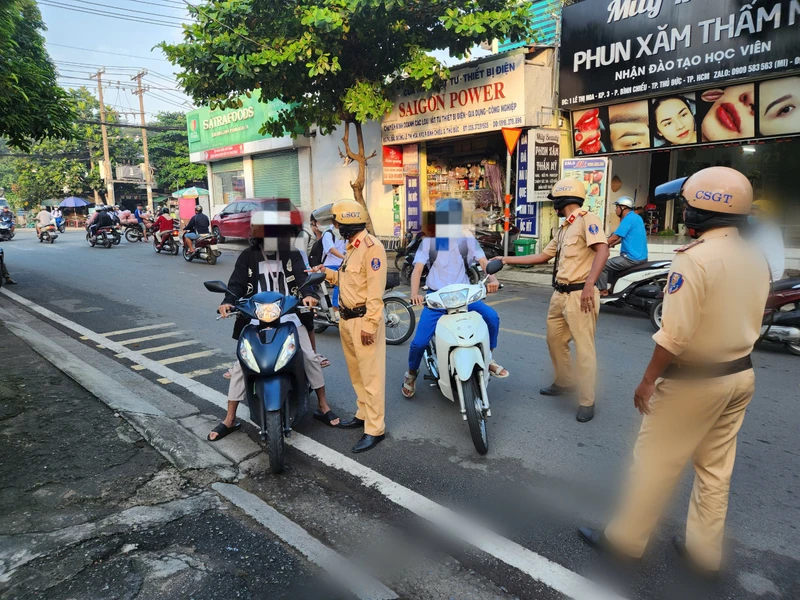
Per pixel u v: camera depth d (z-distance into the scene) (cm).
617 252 1198
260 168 2214
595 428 432
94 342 734
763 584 260
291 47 1165
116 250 1931
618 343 658
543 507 329
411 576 272
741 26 955
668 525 305
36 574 257
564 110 1264
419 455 396
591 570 272
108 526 297
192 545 285
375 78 1375
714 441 250
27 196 3988
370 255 379
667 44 1055
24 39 1091
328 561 276
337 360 625
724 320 227
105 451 382
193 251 1514
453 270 462
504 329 741
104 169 3631
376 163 1705
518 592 260
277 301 390
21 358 577
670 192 318
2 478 345
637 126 1156
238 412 479
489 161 1437
